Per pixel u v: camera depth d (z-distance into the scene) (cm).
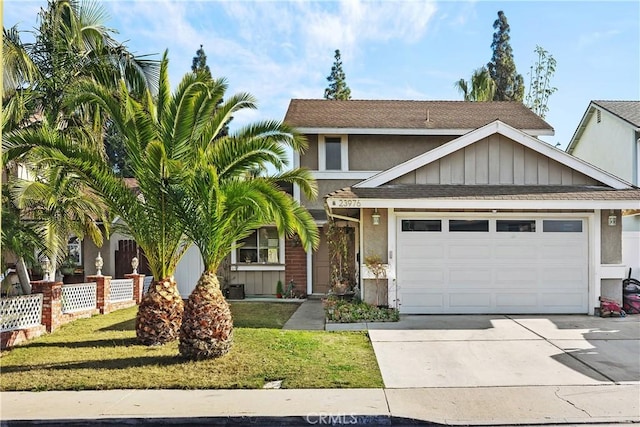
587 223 1161
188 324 780
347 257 1461
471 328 1001
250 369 723
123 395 624
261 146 823
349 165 1642
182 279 1599
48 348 864
